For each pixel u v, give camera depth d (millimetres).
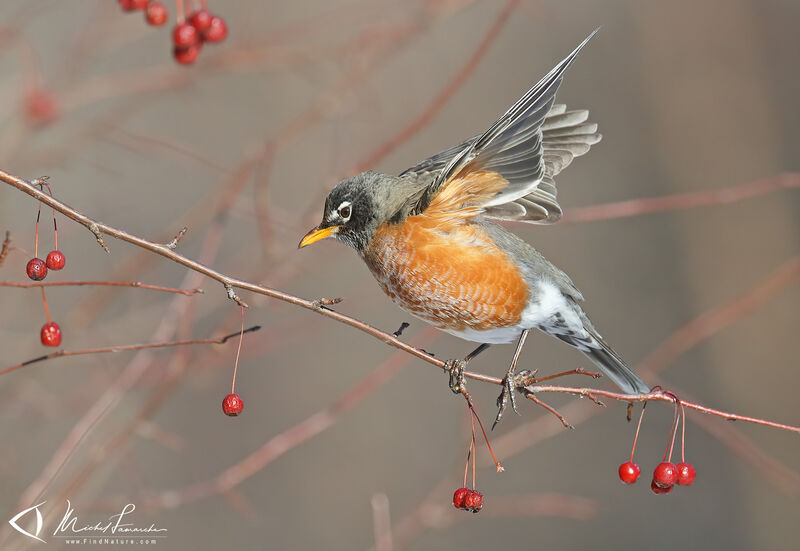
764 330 16391
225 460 14156
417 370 15609
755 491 14641
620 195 17859
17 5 12938
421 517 9945
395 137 8844
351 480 14594
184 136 14281
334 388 15109
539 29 18344
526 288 7129
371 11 11500
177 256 5562
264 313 12172
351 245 7414
